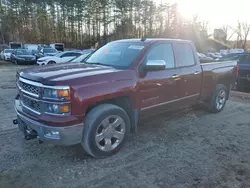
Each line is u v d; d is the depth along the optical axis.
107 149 3.11
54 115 2.59
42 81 2.62
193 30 49.25
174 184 2.59
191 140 3.80
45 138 2.67
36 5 47.16
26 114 2.89
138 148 3.45
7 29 46.94
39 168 2.85
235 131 4.26
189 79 4.24
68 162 3.00
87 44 49.53
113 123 3.12
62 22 49.47
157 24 47.75
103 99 2.90
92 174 2.75
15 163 2.95
